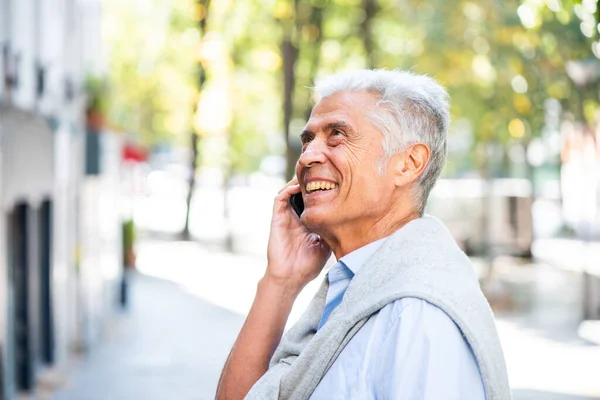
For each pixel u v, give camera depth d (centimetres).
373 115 235
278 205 272
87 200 1510
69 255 1396
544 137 2002
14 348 1076
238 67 2355
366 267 227
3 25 922
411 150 236
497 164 2303
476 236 2497
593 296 1692
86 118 1460
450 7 1759
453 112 1844
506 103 1772
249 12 2130
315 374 220
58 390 1155
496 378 208
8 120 927
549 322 1545
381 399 207
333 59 1997
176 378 1245
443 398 200
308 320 248
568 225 3192
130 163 2527
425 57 1817
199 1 2138
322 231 245
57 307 1273
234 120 3164
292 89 1711
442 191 2494
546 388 1050
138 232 3844
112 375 1256
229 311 1869
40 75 1098
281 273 266
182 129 3775
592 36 558
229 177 3688
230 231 3244
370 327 214
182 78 3394
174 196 5678
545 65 1559
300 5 1708
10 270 1026
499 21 1616
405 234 229
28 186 1033
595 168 1642
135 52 3475
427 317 206
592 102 1527
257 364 263
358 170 235
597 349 1298
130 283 2323
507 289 1886
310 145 241
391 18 1920
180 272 2556
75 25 1377
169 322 1734
